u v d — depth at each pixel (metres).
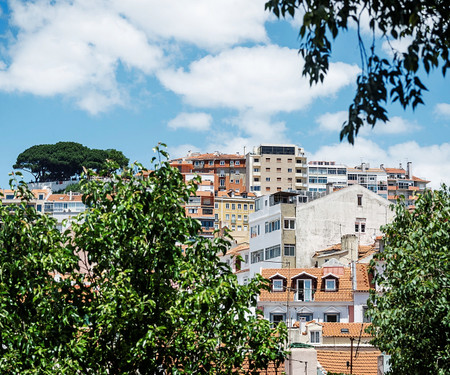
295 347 49.91
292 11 13.91
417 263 34.47
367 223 106.19
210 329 29.28
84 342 27.00
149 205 29.28
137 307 27.31
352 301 84.38
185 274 28.80
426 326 33.41
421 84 13.54
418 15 13.35
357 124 13.58
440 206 36.47
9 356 25.94
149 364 27.98
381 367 54.81
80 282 29.02
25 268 27.48
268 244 106.50
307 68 13.95
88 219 28.64
